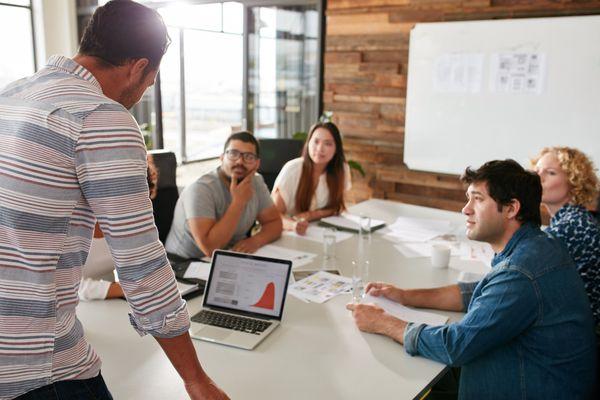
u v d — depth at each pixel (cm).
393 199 486
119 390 133
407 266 236
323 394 134
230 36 707
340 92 495
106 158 101
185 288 192
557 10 391
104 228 104
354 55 480
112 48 108
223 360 150
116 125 102
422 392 138
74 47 642
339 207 335
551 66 398
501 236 163
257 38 548
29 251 99
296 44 523
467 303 186
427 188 469
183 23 746
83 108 101
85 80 106
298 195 332
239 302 180
